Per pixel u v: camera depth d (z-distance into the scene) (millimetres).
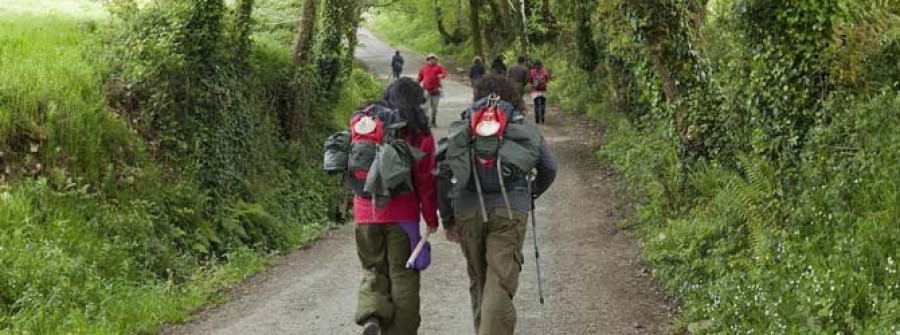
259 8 30734
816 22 10477
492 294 7324
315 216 20078
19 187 12531
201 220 15320
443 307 10508
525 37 42781
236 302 11414
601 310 10109
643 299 10539
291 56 22859
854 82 10508
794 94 10711
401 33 78875
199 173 16328
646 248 12625
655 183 16109
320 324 10094
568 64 40469
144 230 13531
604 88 32781
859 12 10758
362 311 7699
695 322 9109
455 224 7707
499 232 7422
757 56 11141
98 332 9727
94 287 11203
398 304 7797
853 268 8086
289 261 14398
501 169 7297
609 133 26656
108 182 13844
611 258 12789
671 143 15477
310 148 23109
